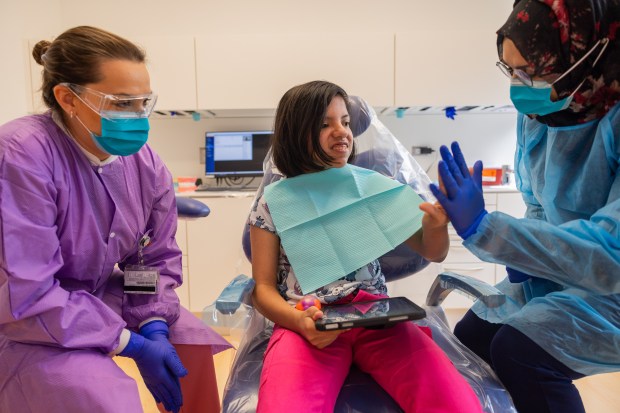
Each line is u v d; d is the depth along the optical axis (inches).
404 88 98.9
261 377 31.5
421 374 30.3
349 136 40.2
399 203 39.1
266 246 39.4
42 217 31.9
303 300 34.1
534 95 36.1
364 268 38.5
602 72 34.0
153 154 43.6
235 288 39.3
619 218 30.3
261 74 98.6
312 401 28.2
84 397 30.6
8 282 29.5
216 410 43.6
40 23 105.5
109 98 33.3
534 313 35.7
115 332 33.5
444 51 98.0
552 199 39.7
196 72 98.7
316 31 113.3
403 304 33.3
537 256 31.7
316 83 39.8
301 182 40.4
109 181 38.1
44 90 35.4
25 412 32.1
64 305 31.4
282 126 40.5
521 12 35.2
